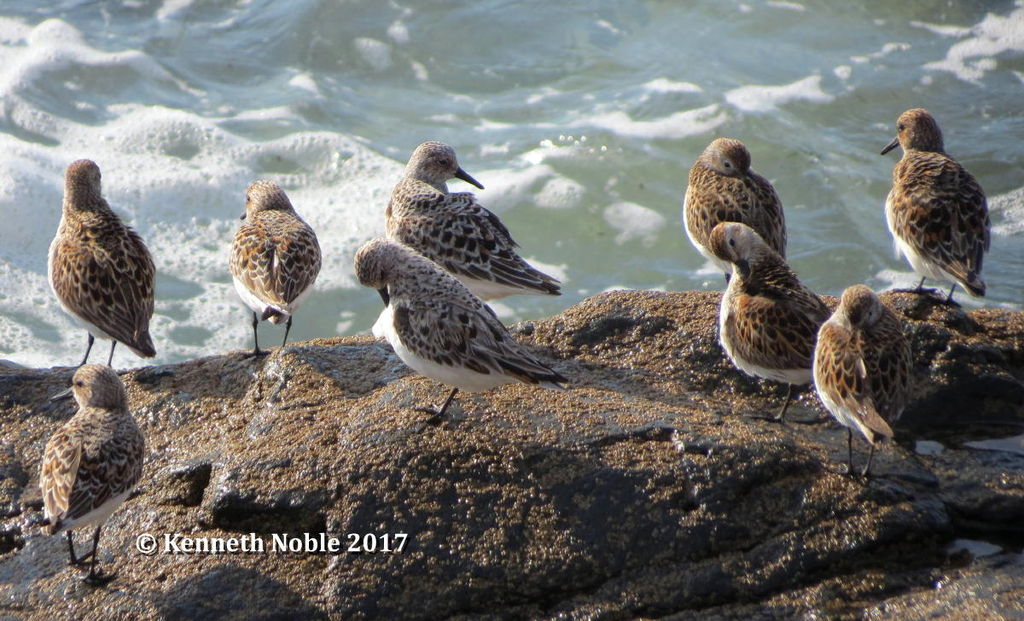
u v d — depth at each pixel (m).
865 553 10.34
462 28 27.33
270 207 15.03
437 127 24.33
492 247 14.39
